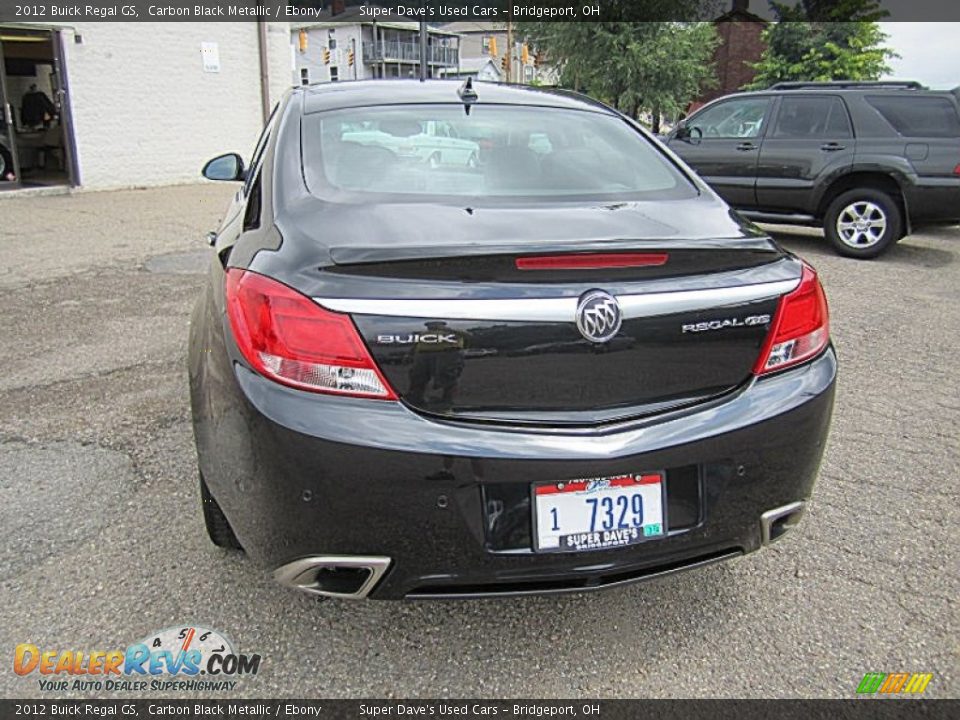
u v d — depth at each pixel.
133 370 4.44
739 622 2.46
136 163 13.63
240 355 1.97
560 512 1.96
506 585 1.99
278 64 15.39
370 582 1.98
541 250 1.90
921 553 2.81
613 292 1.95
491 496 1.93
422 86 3.21
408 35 67.31
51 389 4.13
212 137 14.66
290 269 1.94
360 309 1.85
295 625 2.38
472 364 1.89
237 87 14.86
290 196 2.38
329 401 1.88
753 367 2.13
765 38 33.81
